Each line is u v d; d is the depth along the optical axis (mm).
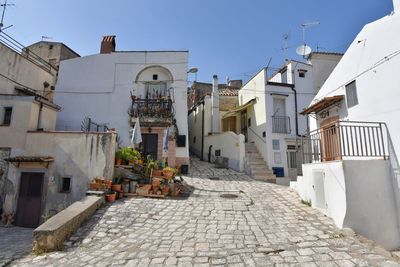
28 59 14680
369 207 6930
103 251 5609
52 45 23734
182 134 15156
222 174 14578
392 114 7418
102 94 15672
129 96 15570
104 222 7195
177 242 5957
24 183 10117
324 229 6637
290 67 16516
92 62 16109
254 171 14180
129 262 5043
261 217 7578
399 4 7641
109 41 16953
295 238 6086
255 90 17156
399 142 7137
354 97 8984
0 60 12594
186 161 14852
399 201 7012
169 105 14711
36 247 5727
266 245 5715
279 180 13867
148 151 14625
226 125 20922
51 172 10031
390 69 7547
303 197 9281
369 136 7844
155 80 15797
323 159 10094
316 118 11625
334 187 7297
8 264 5207
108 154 9875
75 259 5262
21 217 9836
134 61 15992
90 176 9812
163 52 16000
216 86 20109
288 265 4785
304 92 16375
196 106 23531
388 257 5094
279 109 15930
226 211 8109
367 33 8500
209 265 4855
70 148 10148
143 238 6227
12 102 10766
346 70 9500
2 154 10398
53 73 17766
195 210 8188
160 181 9930
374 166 7246
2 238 7730
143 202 8812
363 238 6074
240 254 5289
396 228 7016
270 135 15258
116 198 9125
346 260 4941
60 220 6375
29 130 10492
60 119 15398
